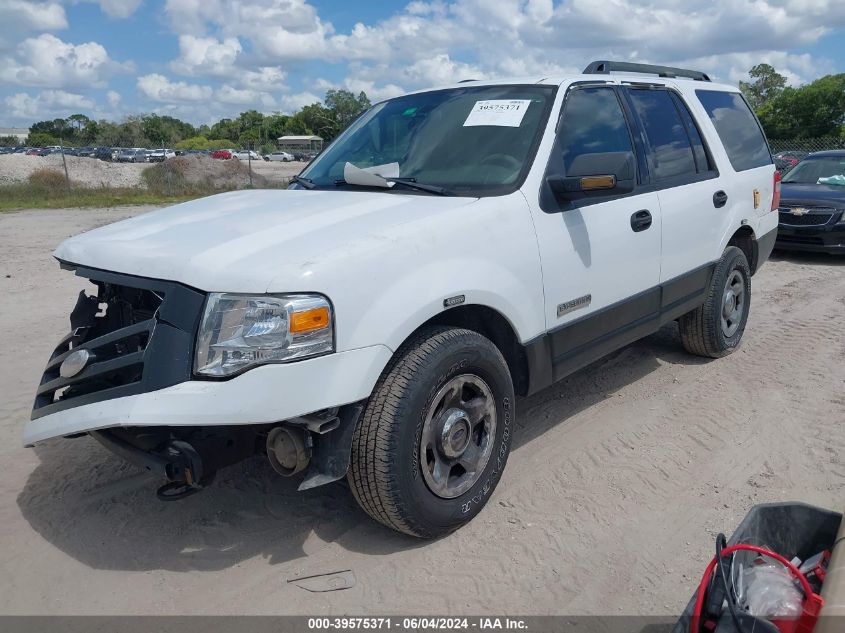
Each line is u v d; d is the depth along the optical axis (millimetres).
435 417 3084
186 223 3318
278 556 3145
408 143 4059
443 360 3000
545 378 3672
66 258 3268
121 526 3377
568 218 3719
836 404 4672
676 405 4719
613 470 3863
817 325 6523
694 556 3119
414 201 3396
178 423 2559
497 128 3850
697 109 5172
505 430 3438
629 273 4191
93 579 2996
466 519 3273
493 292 3264
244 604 2836
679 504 3529
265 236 2965
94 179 31266
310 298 2654
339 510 3506
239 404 2566
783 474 3787
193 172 28922
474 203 3346
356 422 2844
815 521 2613
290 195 3793
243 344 2605
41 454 4117
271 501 3584
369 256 2838
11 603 2850
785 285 8328
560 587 2926
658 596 2869
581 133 4000
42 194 23812
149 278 2840
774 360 5555
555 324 3693
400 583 2955
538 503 3541
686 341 5473
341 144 4496
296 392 2629
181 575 3020
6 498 3637
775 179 6035
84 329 3406
